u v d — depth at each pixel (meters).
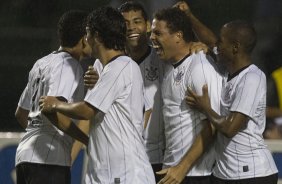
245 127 12.62
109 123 12.04
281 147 16.34
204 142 12.60
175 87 12.81
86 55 13.07
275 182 12.83
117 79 11.98
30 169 12.81
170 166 12.91
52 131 12.87
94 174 12.16
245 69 12.75
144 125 13.53
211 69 12.72
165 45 12.81
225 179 12.75
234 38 12.73
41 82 12.89
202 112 12.59
